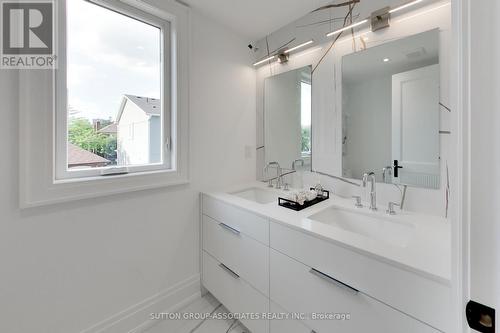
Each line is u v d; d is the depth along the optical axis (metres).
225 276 1.56
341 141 1.60
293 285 1.13
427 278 0.72
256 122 2.22
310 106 1.78
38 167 1.08
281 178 2.01
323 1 1.60
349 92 1.54
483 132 0.42
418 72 1.26
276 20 1.84
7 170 1.03
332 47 1.61
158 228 1.58
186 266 1.75
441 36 1.18
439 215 1.22
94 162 1.34
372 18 1.38
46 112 1.10
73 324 1.24
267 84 2.10
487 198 0.43
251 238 1.35
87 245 1.28
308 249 1.05
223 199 1.58
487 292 0.43
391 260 0.79
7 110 1.02
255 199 2.00
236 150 2.06
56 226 1.17
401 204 1.35
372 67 1.42
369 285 0.86
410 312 0.76
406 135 1.31
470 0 0.43
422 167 1.27
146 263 1.53
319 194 1.55
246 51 2.10
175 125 1.63
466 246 0.46
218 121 1.92
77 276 1.25
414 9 1.25
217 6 1.66
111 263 1.37
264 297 1.28
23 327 1.09
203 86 1.80
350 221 1.36
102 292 1.34
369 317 0.86
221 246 1.60
